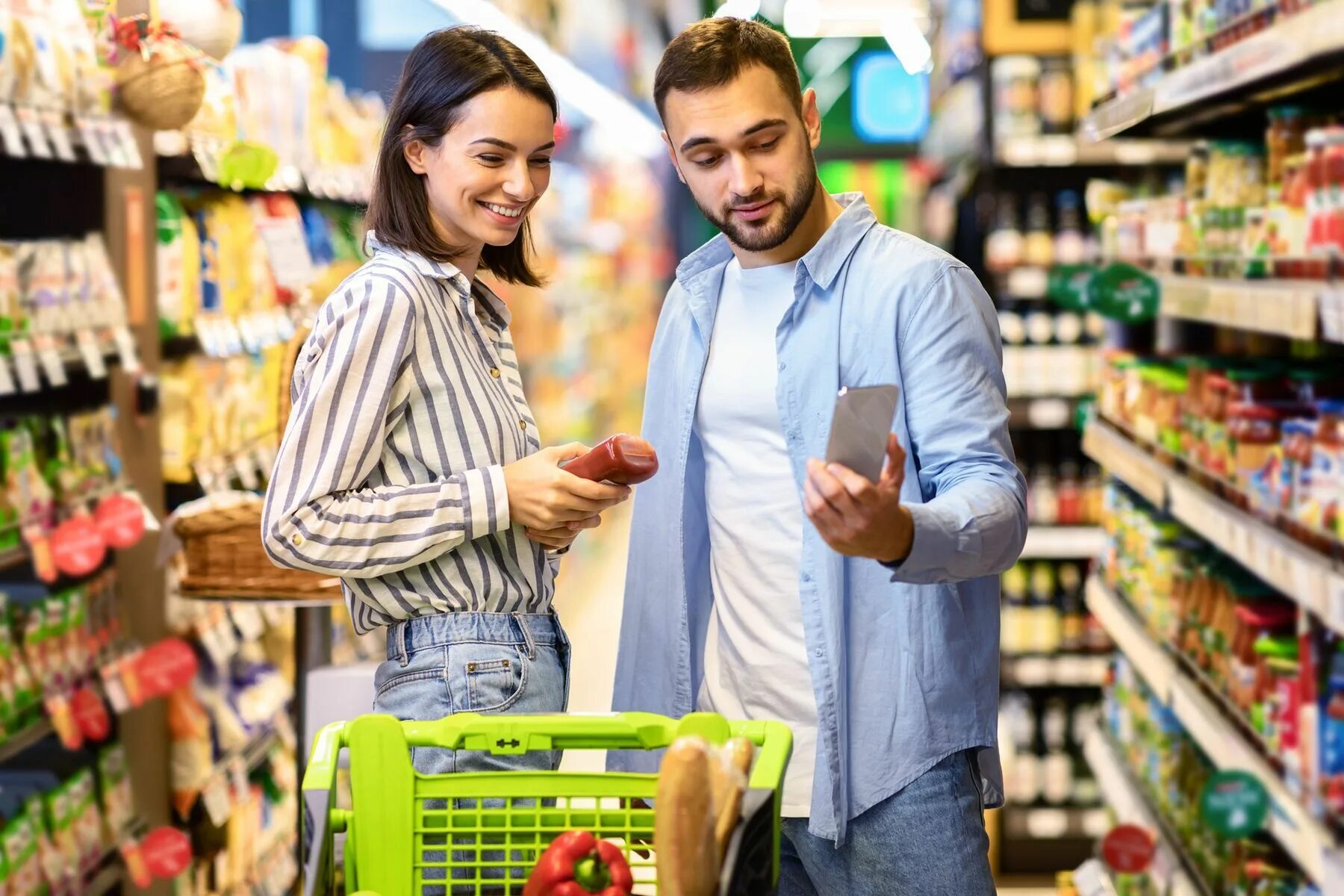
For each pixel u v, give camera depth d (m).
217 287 3.96
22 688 2.97
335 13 7.21
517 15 6.86
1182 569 3.64
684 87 2.07
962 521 1.86
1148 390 3.93
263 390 4.38
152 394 3.56
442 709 2.00
